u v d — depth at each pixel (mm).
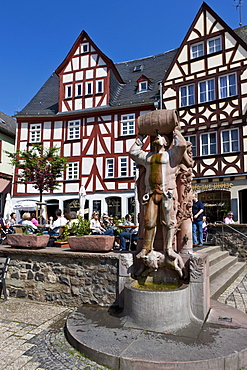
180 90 19969
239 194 17562
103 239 5098
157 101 20750
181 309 3955
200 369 3033
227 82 18391
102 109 22453
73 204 22703
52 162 18422
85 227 7328
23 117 24016
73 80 23891
